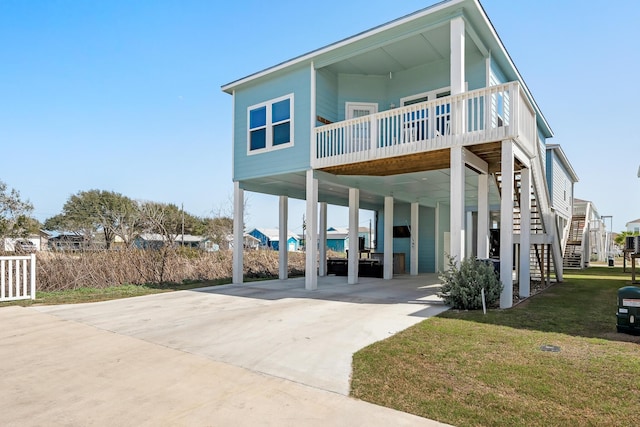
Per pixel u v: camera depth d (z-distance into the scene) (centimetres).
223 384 352
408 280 1308
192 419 282
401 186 1291
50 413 295
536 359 392
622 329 499
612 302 769
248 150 1156
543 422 264
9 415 292
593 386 321
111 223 3164
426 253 1761
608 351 416
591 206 2462
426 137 890
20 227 1989
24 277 885
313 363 405
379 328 553
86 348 478
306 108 1023
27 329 583
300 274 1655
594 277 1415
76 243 1261
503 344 449
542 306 717
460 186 743
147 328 583
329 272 1591
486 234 928
